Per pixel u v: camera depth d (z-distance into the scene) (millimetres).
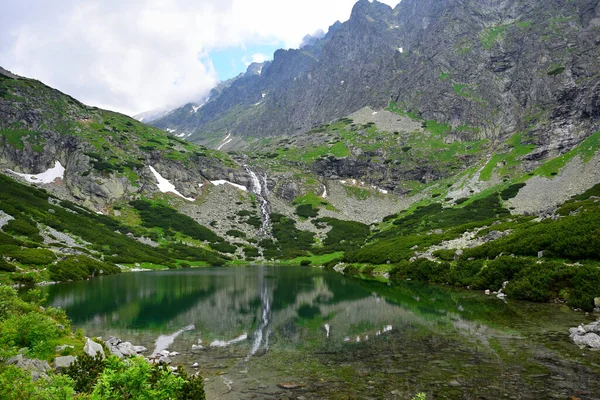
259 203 183125
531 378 17812
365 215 172250
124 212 147875
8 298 22453
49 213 110125
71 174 155375
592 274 34750
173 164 187875
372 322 32969
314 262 119125
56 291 53406
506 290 43094
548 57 197125
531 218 70375
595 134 134375
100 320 35562
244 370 20875
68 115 187500
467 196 147250
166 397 12164
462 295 45625
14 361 14617
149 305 43938
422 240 86125
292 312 39656
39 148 159000
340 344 26047
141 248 117062
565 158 133375
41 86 194250
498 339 25016
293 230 157125
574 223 44500
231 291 56656
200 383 15148
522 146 165875
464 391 16578
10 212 94250
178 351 25141
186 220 153375
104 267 84375
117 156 173250
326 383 18359
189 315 38219
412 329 29453
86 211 134875
